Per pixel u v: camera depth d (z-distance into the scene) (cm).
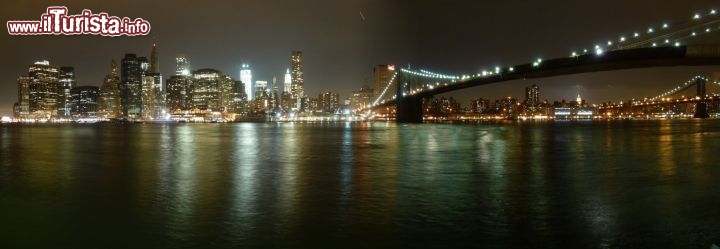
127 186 2752
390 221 1900
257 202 2259
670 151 5194
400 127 15375
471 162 4059
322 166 3788
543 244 1609
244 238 1691
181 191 2570
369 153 5044
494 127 15125
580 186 2716
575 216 1961
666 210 2062
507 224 1845
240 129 15475
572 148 5678
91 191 2588
